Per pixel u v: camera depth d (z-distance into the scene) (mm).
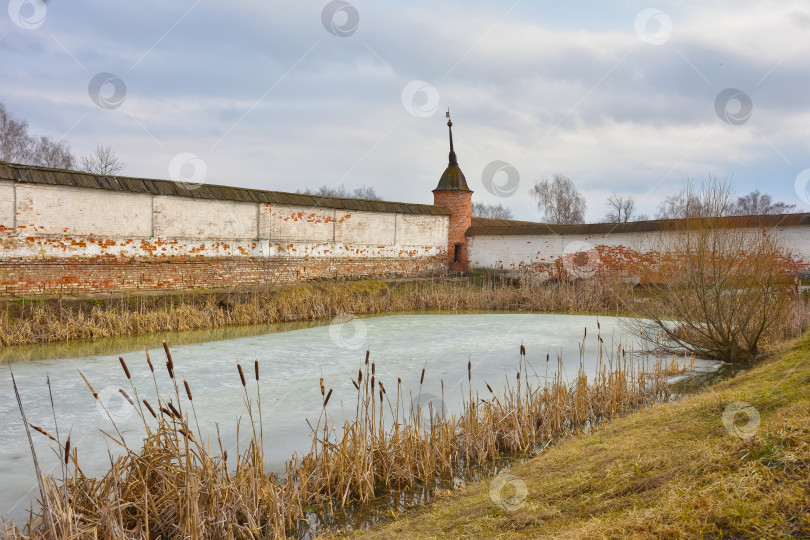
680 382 10203
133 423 7727
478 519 4750
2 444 6965
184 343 13516
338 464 5926
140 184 17969
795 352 10008
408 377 10320
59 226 16203
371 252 25828
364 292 22297
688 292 12031
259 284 20781
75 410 8266
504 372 10750
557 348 13289
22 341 12852
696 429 5711
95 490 4703
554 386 8547
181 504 4633
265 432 7445
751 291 11250
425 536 4637
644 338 13281
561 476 5371
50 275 15945
